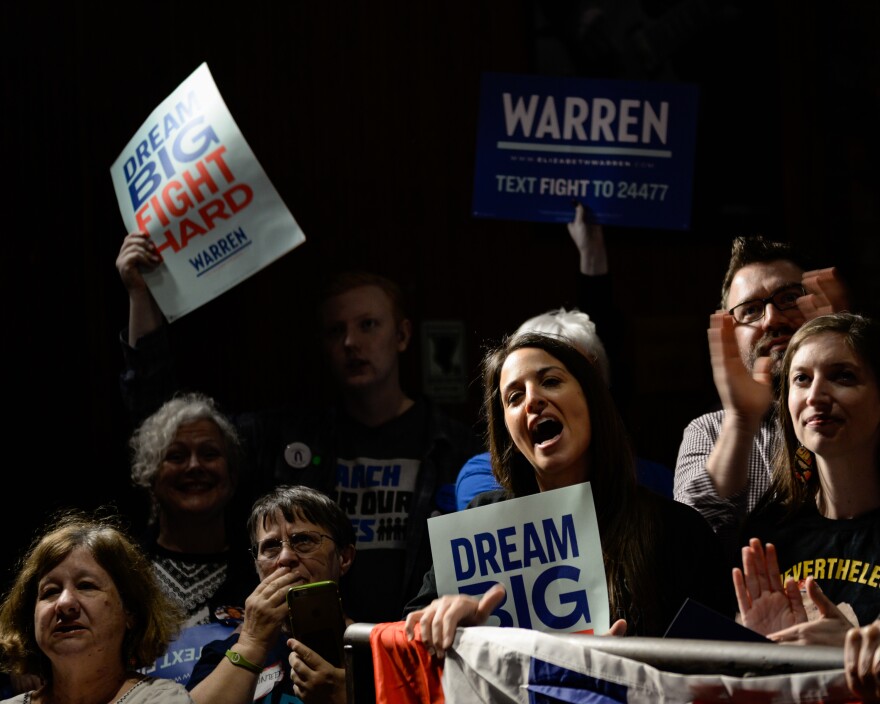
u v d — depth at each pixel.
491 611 1.78
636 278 3.84
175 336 3.36
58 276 3.25
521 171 2.95
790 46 4.03
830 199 4.05
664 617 1.82
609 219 2.95
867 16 4.07
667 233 3.88
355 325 3.02
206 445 2.75
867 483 1.82
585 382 1.95
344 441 3.02
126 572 2.05
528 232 3.78
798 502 1.89
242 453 2.84
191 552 2.73
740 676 1.42
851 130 4.06
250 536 2.40
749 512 2.01
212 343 3.39
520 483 2.05
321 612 1.98
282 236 2.72
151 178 2.84
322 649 1.96
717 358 2.09
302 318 3.49
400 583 2.82
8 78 3.24
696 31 3.92
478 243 3.71
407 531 2.86
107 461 3.25
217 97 2.76
